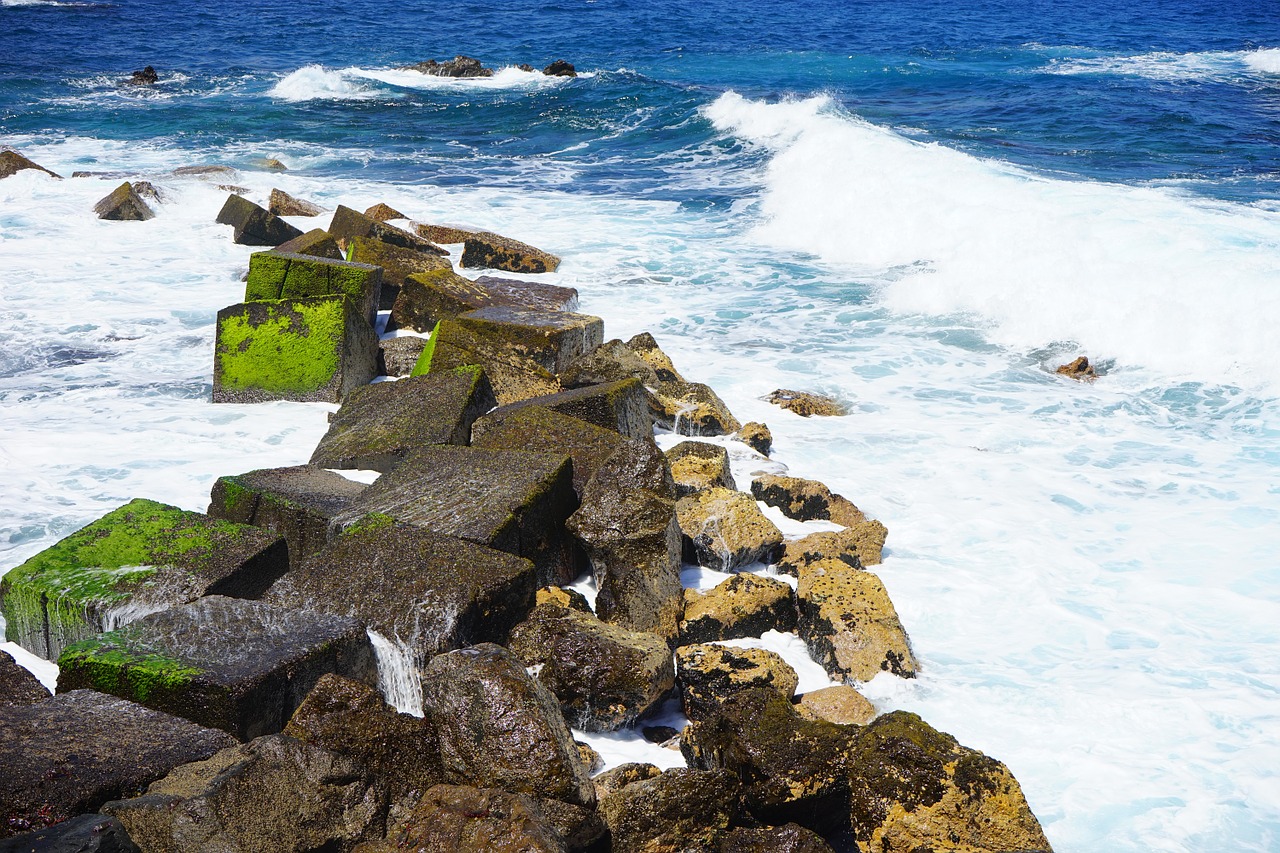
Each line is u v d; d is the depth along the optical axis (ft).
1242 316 39.93
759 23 177.88
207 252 54.13
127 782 15.60
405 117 102.37
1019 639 23.54
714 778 17.42
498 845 15.07
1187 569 26.35
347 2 203.62
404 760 17.61
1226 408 36.47
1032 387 38.63
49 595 21.12
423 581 21.21
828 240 56.03
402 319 42.14
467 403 29.58
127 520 23.89
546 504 24.27
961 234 51.85
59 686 18.65
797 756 17.78
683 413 33.19
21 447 31.53
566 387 34.32
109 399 35.73
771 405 36.60
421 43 158.20
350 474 27.86
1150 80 110.83
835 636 22.39
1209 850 17.60
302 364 35.27
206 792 15.06
